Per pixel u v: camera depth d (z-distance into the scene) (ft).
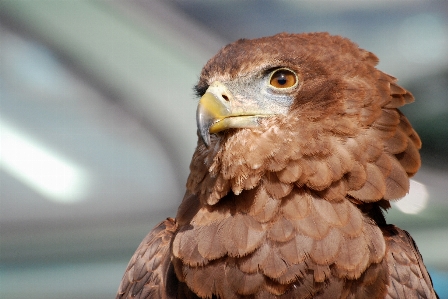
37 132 28.89
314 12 44.52
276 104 22.48
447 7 43.27
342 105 21.93
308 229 21.34
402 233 23.97
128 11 32.53
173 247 22.24
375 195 21.74
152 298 23.85
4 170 28.50
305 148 21.61
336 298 21.27
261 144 21.85
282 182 21.65
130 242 27.99
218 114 22.33
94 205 28.66
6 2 30.14
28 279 27.14
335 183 21.66
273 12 44.42
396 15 43.29
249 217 21.72
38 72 29.71
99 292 26.96
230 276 21.48
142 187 29.01
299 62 22.52
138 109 29.71
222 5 43.75
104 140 29.30
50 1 30.76
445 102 39.27
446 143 37.63
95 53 30.07
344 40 23.71
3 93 29.19
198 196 23.11
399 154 22.52
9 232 28.09
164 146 29.45
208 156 22.79
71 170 28.78
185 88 30.40
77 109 29.43
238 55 23.07
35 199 28.50
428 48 41.37
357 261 21.17
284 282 21.08
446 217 30.89
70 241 28.19
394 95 22.70
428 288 23.54
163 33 32.71
